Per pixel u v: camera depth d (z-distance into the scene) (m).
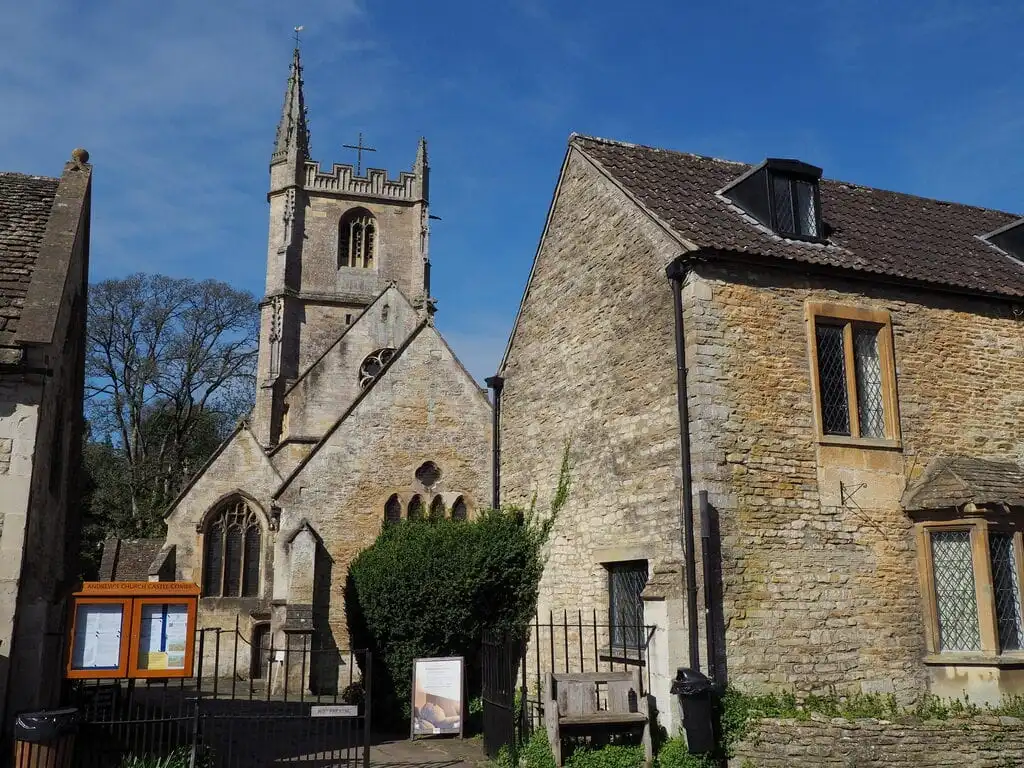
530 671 16.67
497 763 12.86
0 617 9.74
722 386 12.76
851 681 12.44
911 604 13.03
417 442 22.38
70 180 13.67
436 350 23.12
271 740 14.63
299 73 45.09
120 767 9.96
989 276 15.16
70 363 13.90
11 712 9.89
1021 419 14.64
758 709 11.62
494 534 17.59
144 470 46.78
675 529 12.92
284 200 42.34
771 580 12.35
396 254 43.72
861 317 13.80
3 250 11.88
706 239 13.23
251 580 28.73
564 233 17.19
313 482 21.48
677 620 12.29
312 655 20.31
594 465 15.41
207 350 49.34
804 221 14.60
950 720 11.52
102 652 10.26
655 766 11.52
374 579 17.89
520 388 18.44
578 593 15.56
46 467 11.27
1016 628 12.66
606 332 15.37
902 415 13.76
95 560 36.09
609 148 16.84
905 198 18.14
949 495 12.85
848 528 12.95
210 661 27.75
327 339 41.44
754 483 12.59
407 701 17.00
